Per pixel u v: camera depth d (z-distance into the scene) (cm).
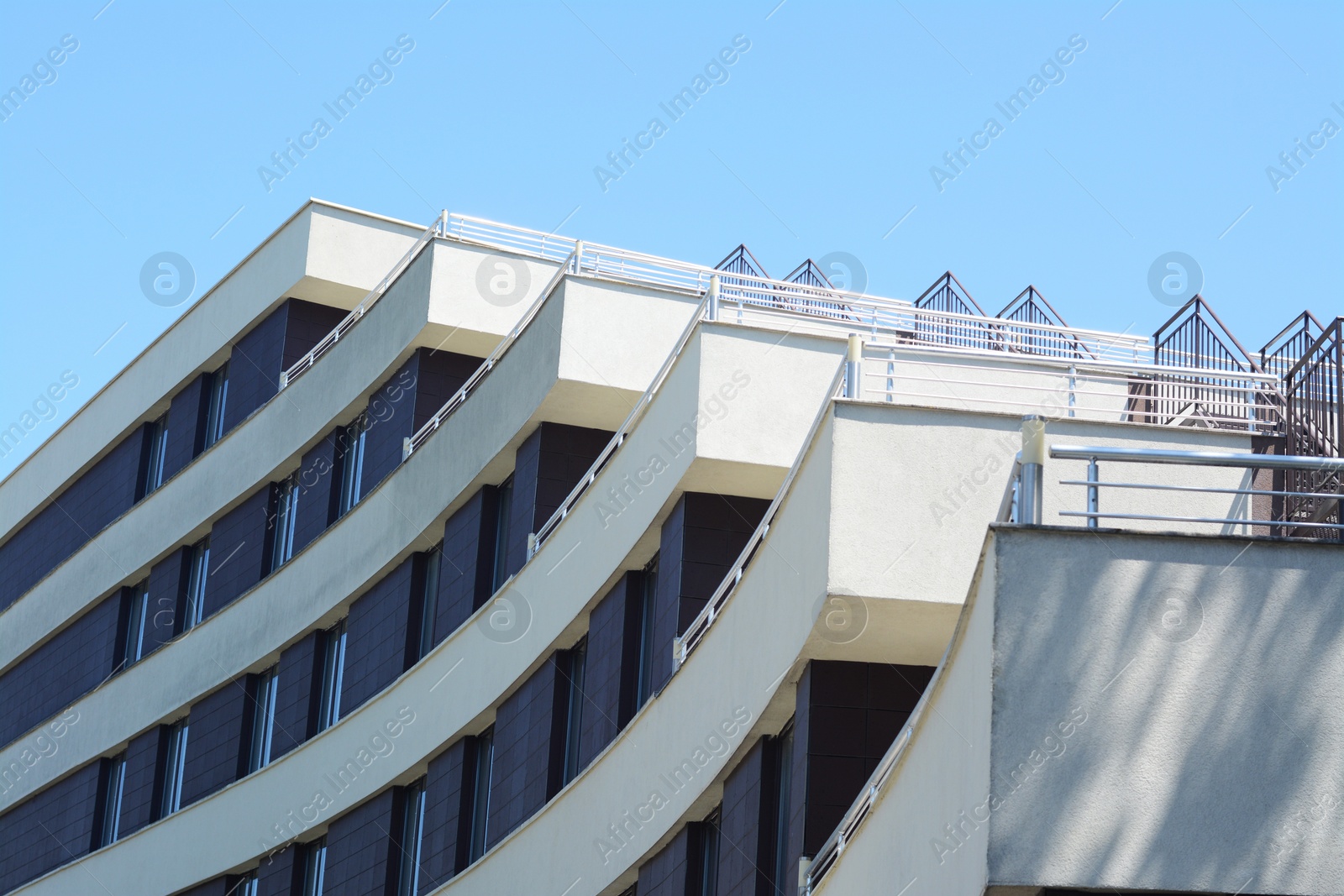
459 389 4847
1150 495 2628
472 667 4288
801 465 2711
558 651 3962
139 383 6247
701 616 3164
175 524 5803
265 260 5644
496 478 4419
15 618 6744
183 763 5550
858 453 2517
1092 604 1802
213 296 5894
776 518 2809
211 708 5462
